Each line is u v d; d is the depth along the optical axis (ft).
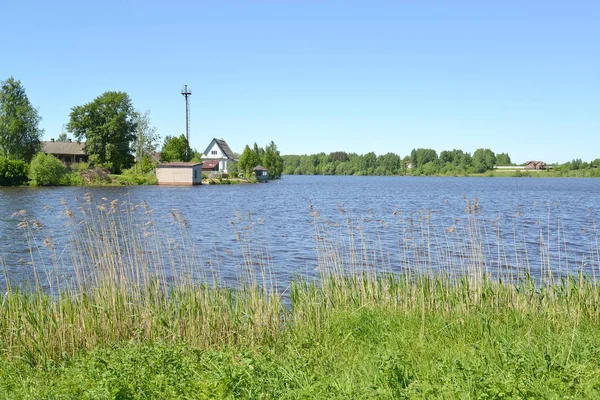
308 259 78.59
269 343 36.52
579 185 455.22
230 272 66.49
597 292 41.37
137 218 123.65
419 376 25.64
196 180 345.10
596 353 27.89
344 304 42.96
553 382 23.03
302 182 498.28
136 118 345.92
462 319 37.19
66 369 29.50
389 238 95.66
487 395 21.62
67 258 69.46
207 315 38.75
